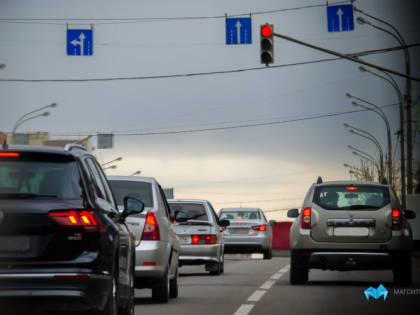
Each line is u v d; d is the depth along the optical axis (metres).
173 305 34.81
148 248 34.78
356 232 43.91
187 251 55.78
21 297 19.91
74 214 20.50
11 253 20.12
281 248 172.00
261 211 92.44
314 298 37.44
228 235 86.88
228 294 40.09
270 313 31.38
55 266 20.19
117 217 23.86
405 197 110.38
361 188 44.75
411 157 109.38
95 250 20.56
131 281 26.45
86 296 20.23
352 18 80.81
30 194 20.55
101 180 23.86
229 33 80.88
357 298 37.34
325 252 43.97
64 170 21.22
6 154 21.19
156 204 36.31
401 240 43.75
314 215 44.31
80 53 82.81
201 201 58.41
